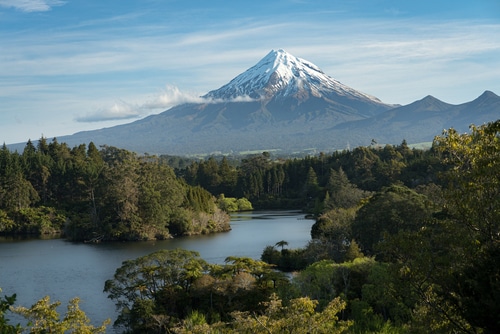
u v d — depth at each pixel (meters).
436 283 14.96
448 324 14.90
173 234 94.62
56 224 98.69
